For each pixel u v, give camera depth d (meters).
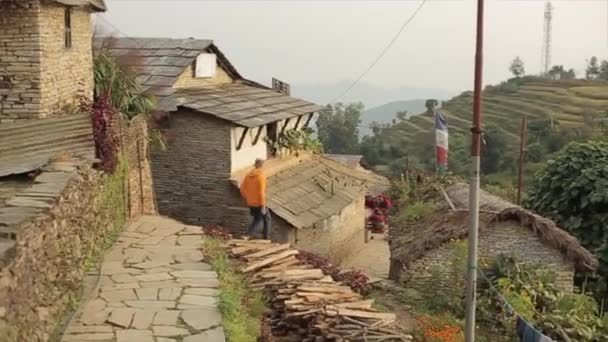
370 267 22.20
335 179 25.72
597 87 57.41
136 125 15.88
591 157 18.20
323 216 21.50
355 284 14.32
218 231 14.95
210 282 10.96
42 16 13.01
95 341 8.39
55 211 8.42
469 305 10.86
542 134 39.00
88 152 11.91
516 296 14.16
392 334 10.27
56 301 8.43
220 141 20.45
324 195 23.48
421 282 15.48
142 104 17.72
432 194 20.75
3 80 13.00
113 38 22.98
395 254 16.25
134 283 10.75
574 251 15.44
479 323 14.34
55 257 8.36
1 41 12.92
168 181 20.95
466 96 60.19
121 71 17.86
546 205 18.55
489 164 36.84
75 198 9.83
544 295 14.67
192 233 14.18
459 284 15.13
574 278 16.89
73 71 14.93
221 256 12.58
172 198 21.00
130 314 9.38
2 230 6.53
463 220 15.98
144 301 9.94
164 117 20.58
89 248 11.09
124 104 16.91
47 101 13.38
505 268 15.16
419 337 12.38
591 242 17.31
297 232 20.52
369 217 28.42
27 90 13.02
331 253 22.05
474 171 10.72
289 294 11.41
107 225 12.87
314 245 21.88
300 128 27.06
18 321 6.55
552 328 13.40
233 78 26.95
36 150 11.31
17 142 11.53
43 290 7.71
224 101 22.19
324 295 11.24
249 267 12.37
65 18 14.40
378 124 59.34
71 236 9.48
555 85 59.31
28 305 6.99
